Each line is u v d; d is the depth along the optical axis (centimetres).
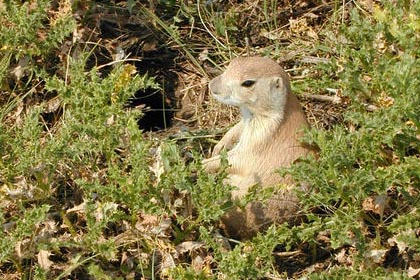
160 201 1533
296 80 1928
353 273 1415
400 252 1553
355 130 1786
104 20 2031
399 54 1742
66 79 1869
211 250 1574
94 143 1620
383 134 1516
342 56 1852
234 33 2075
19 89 1895
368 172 1500
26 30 1822
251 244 1490
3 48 1842
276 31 2072
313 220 1561
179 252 1548
